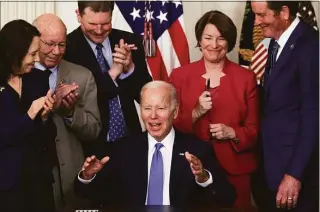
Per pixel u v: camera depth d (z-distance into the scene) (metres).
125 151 3.35
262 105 3.96
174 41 4.62
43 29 3.77
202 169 3.07
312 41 3.80
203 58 4.05
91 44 4.14
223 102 3.96
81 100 3.94
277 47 3.89
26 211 3.27
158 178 3.27
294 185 3.76
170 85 3.36
